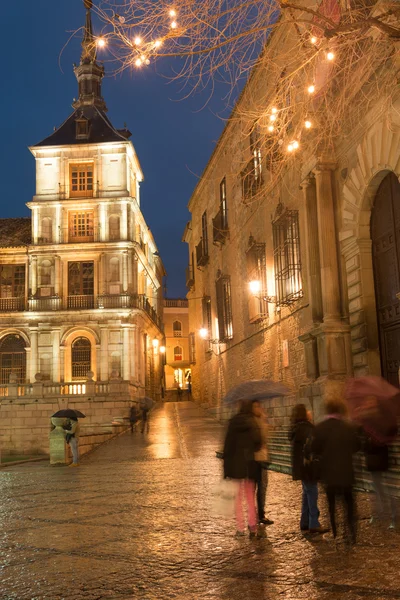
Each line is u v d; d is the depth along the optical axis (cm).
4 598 530
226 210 3103
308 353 1767
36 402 3506
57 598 524
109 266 4097
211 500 1042
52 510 1008
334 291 1656
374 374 1513
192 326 4488
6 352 4075
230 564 619
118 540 748
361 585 529
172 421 3306
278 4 719
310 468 742
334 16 1516
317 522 738
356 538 701
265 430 786
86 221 4184
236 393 799
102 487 1290
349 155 1603
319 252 1730
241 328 2842
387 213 1473
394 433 762
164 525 834
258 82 2262
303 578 557
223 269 3238
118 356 3991
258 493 817
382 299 1517
